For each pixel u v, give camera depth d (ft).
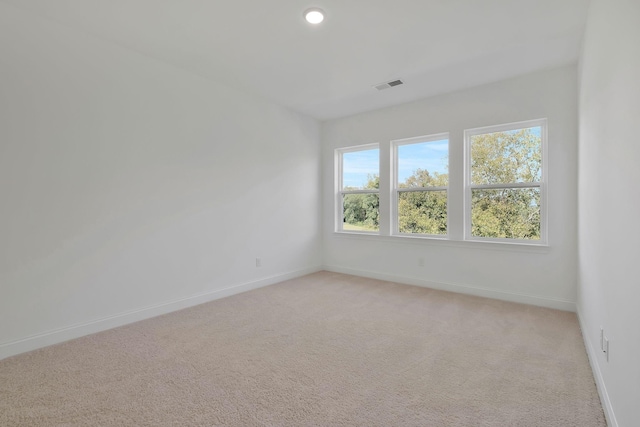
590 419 5.24
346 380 6.45
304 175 15.83
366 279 14.94
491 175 12.19
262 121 13.62
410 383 6.33
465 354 7.54
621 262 4.63
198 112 11.27
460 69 10.71
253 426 5.11
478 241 12.26
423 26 8.16
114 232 9.18
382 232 14.87
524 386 6.19
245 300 11.76
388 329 9.07
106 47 8.96
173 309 10.57
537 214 11.30
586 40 7.89
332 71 10.91
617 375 4.74
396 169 14.76
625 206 4.42
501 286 11.79
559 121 10.55
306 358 7.39
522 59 9.99
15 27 7.41
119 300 9.30
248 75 11.27
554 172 10.67
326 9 7.43
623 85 4.47
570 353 7.54
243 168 12.85
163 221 10.32
